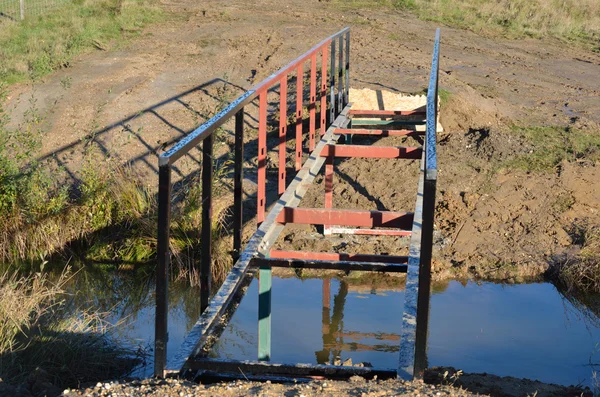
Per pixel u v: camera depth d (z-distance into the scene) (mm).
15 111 12891
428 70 14742
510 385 5926
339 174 10789
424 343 3939
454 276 8961
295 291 8617
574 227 9680
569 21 20719
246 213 9828
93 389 3789
